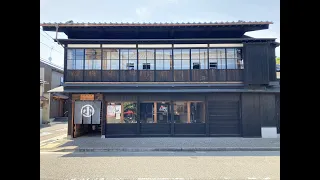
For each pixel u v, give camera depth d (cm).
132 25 1386
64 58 1430
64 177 635
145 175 650
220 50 1459
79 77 1428
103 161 840
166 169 719
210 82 1441
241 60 1458
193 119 1448
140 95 1446
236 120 1451
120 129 1434
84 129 1603
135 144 1185
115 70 1438
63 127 2091
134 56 1451
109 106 1445
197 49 1459
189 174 661
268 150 1090
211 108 1451
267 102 1451
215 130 1443
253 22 1377
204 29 1482
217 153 1005
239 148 1092
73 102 1437
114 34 1543
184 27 1438
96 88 1418
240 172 685
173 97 1450
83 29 1448
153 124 1439
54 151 1067
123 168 732
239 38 1434
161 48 1457
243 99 1442
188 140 1307
